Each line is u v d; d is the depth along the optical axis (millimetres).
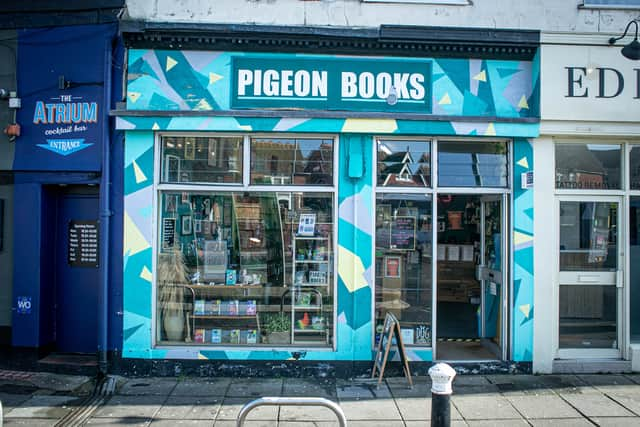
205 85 6141
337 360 6090
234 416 4926
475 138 6301
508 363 6250
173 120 5984
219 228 6371
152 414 4965
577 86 6184
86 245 6504
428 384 5859
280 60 6180
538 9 6281
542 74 6164
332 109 6191
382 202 6328
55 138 6172
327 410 5094
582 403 5324
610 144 6551
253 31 6039
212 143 6270
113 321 6082
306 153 6293
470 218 8508
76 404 5215
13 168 6215
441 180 6367
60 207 6543
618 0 6441
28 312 6223
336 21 6168
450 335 7723
